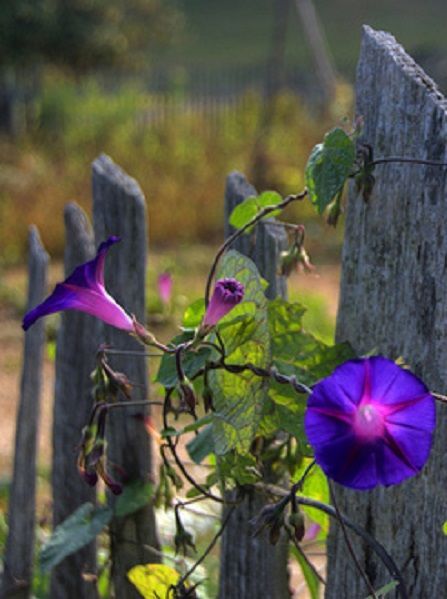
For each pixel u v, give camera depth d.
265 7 20.98
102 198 1.54
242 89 10.81
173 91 9.84
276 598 1.48
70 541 1.52
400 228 1.32
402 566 1.34
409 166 1.30
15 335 4.20
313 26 7.42
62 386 1.62
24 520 1.68
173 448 1.32
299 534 1.23
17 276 5.16
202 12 20.73
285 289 1.47
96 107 7.96
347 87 7.40
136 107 8.40
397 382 1.14
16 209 5.73
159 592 1.39
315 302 4.23
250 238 1.46
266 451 1.42
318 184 1.28
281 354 1.37
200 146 7.15
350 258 1.37
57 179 6.44
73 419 1.62
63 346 1.62
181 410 1.28
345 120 1.31
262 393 1.27
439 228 1.29
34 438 1.68
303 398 1.35
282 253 1.41
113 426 1.56
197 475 2.06
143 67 10.27
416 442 1.15
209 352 1.28
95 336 1.59
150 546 1.56
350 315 1.38
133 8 10.13
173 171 6.61
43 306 1.26
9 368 3.84
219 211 5.93
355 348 1.37
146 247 1.54
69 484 1.63
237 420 1.28
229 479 1.41
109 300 1.27
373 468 1.14
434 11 20.77
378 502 1.35
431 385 1.30
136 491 1.54
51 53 9.35
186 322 1.34
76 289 1.26
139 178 6.44
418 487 1.32
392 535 1.35
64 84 8.45
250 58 17.62
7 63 9.07
